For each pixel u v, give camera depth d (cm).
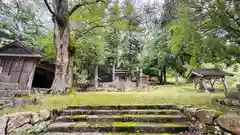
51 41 1221
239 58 514
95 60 1709
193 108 356
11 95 536
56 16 825
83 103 470
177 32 553
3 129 244
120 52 2372
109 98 583
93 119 365
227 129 260
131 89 1711
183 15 487
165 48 1836
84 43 1256
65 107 429
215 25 454
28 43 1398
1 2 1328
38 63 1104
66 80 823
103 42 1380
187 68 1825
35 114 322
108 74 2408
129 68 2434
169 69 2300
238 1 388
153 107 421
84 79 1819
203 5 443
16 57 968
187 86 1861
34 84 1396
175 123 343
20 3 1423
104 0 893
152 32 2088
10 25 1355
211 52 527
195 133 302
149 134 307
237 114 286
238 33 448
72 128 327
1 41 1327
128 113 396
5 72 936
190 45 589
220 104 424
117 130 322
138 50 2544
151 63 2164
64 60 832
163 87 1784
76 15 1026
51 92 785
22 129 283
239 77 1333
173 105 424
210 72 1163
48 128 328
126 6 1059
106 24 1095
